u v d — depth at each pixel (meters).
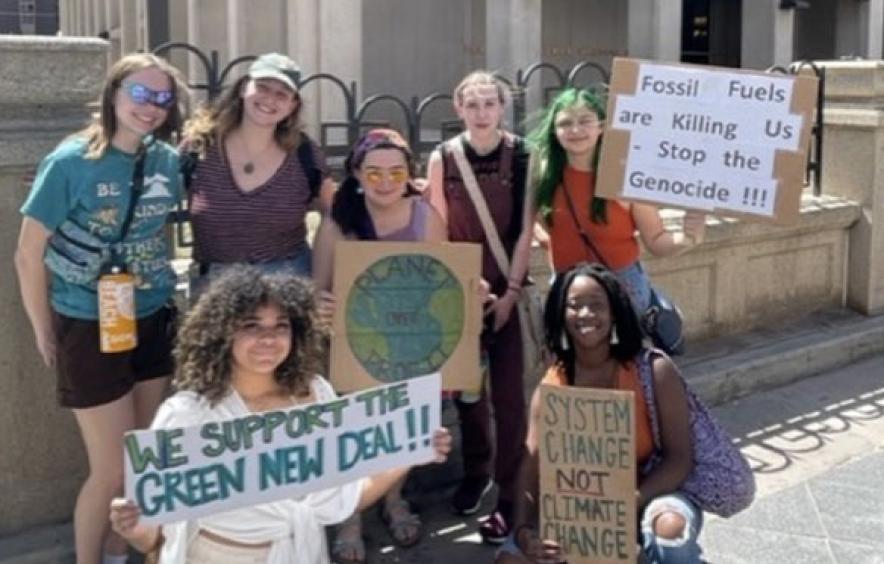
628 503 3.48
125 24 17.58
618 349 3.80
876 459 5.65
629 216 4.52
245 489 2.87
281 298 2.99
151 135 3.66
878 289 7.89
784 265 7.47
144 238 3.70
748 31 16.89
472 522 4.87
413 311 4.02
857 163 7.70
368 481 3.15
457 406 4.86
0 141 4.01
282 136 3.92
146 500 2.79
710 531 4.72
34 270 3.60
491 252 4.50
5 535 4.29
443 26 15.23
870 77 7.52
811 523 4.82
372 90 14.88
